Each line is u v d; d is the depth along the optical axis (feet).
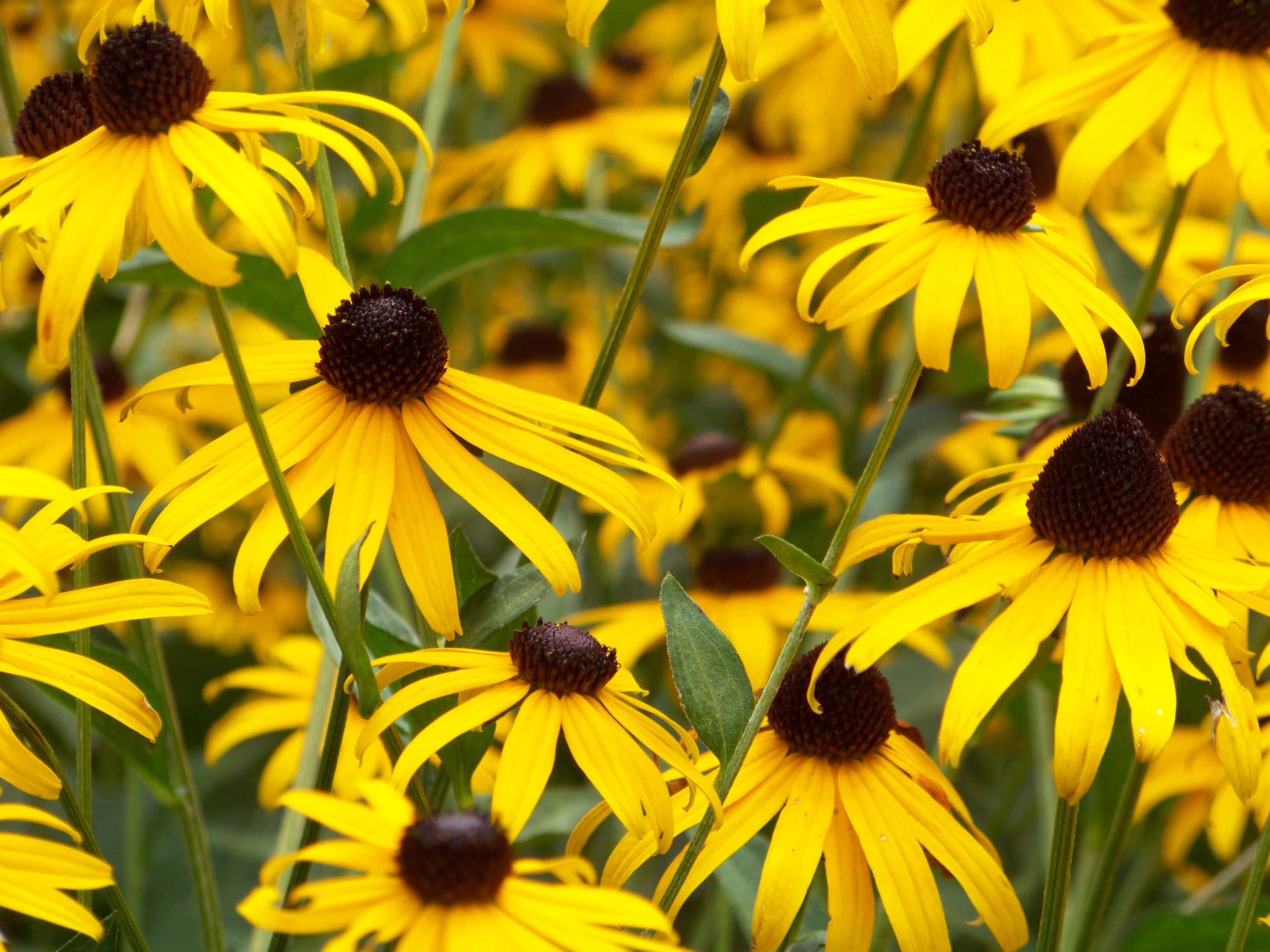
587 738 2.43
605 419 2.50
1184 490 2.64
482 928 2.28
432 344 2.46
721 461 3.61
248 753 3.65
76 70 2.97
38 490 2.34
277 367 2.47
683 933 3.18
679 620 2.47
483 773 2.66
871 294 2.47
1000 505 2.56
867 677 2.52
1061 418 2.86
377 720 2.40
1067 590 2.44
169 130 2.38
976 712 2.41
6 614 2.39
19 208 2.37
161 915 3.10
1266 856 2.47
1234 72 2.76
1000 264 2.47
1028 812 3.43
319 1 2.51
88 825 2.42
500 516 2.43
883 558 3.64
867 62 2.45
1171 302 3.14
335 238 2.58
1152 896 3.34
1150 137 2.83
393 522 2.43
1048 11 3.02
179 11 2.58
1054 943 2.47
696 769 2.46
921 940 2.45
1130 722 2.82
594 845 3.13
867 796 2.50
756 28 2.43
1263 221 2.68
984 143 2.79
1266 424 2.63
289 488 2.43
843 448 3.58
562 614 3.05
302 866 2.48
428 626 2.51
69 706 2.65
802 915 2.57
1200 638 2.43
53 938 3.02
